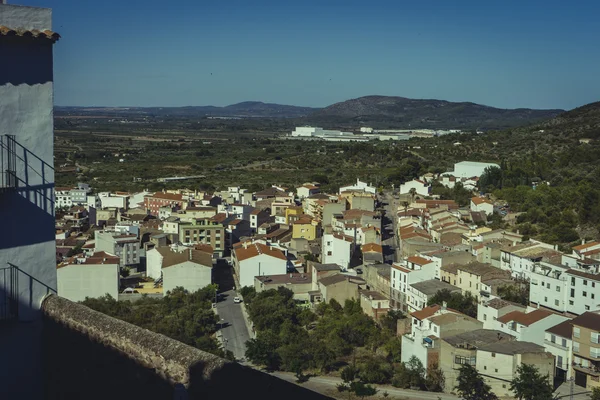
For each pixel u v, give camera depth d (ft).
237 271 443.32
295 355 293.02
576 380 271.08
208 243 536.01
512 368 258.37
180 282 406.21
